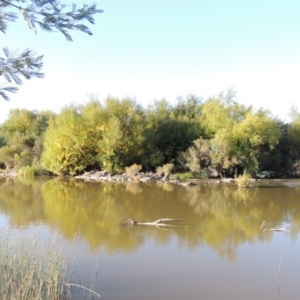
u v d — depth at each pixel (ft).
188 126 142.61
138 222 53.36
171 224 52.42
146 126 135.64
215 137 126.21
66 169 131.34
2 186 98.37
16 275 25.53
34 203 69.72
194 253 39.01
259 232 47.98
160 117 144.05
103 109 133.49
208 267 34.73
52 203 69.87
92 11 15.29
